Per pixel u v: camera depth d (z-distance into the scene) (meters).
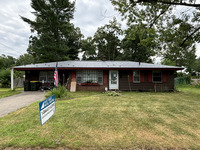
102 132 2.58
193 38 8.20
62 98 6.27
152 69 9.60
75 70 10.22
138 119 3.35
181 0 6.38
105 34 28.59
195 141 2.27
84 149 2.00
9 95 7.58
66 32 19.73
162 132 2.61
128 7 7.22
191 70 37.41
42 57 18.45
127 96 7.20
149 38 9.09
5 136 2.41
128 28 10.23
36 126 2.87
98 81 10.34
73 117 3.46
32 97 6.91
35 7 17.69
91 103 5.16
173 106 4.80
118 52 30.48
